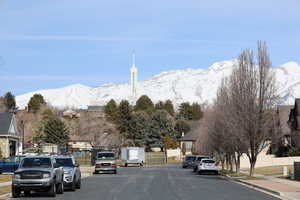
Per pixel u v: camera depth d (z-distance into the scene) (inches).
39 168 1102.4
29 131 4458.7
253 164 2000.5
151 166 3848.4
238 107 1968.5
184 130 6328.7
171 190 1309.1
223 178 2038.6
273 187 1427.2
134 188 1387.8
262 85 1968.5
